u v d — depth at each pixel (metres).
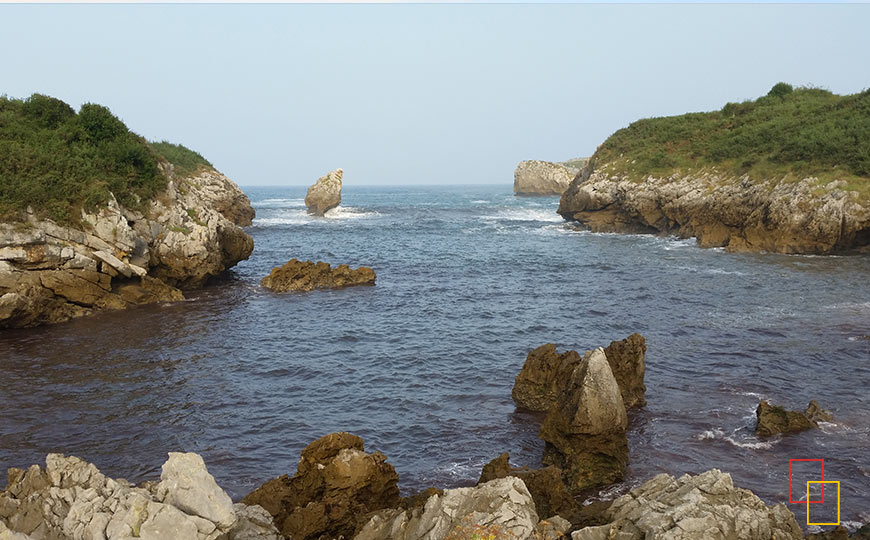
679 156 68.75
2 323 27.11
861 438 16.83
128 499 9.72
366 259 50.59
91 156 34.72
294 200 145.38
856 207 45.69
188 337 26.89
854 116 57.50
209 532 9.25
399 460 16.16
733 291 35.56
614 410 15.74
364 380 21.98
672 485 10.41
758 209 51.47
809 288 35.66
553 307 33.00
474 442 17.22
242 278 41.34
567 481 15.12
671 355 24.17
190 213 37.91
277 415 18.84
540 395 19.22
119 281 32.84
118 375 22.06
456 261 49.53
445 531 9.31
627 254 51.38
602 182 70.69
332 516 11.42
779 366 22.69
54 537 9.53
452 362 23.98
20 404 19.27
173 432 17.53
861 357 23.39
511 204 123.94
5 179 29.22
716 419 18.30
